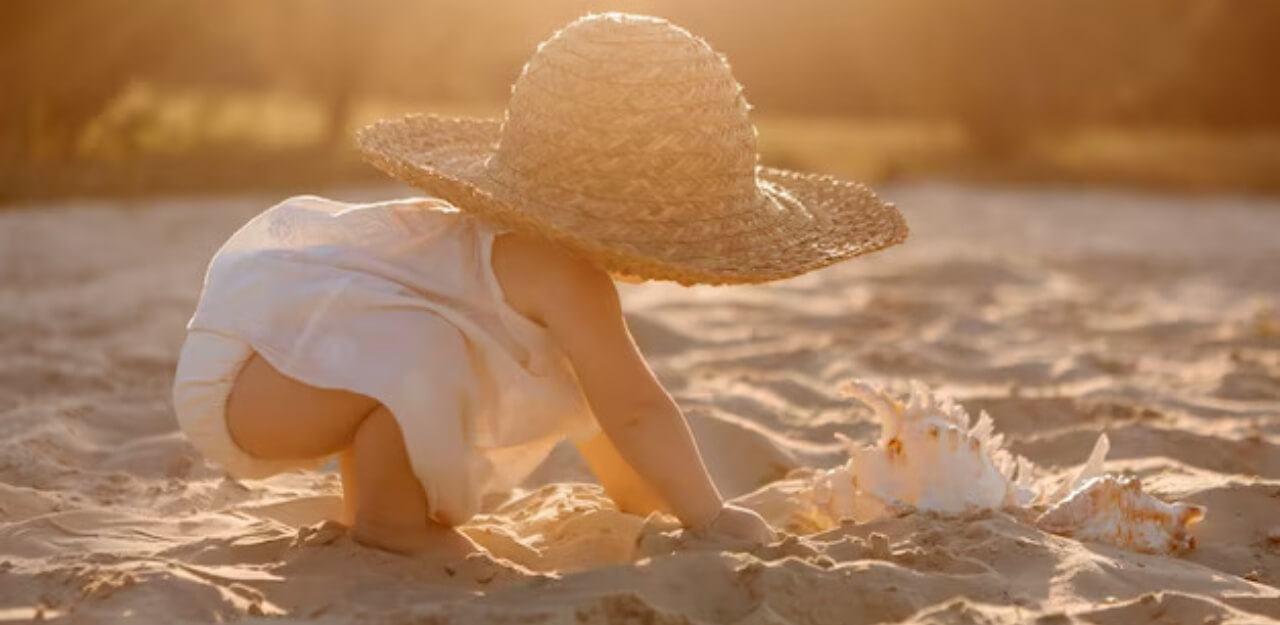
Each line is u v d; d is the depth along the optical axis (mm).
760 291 11711
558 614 3605
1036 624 3740
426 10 34094
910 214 20266
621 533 4613
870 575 3945
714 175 4242
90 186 21625
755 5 41531
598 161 4176
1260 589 4164
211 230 15883
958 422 4855
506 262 4250
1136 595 4051
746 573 3891
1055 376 8305
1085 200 23703
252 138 30594
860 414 6930
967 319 10289
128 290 10969
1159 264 14672
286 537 4477
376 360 4125
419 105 36875
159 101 31391
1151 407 7125
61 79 25453
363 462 4199
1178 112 38906
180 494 5352
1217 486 5242
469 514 4316
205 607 3887
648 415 4230
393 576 4109
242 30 31719
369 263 4277
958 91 35406
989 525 4445
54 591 4000
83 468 5785
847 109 42188
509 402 4238
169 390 7195
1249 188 27078
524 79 4379
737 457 6035
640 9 20938
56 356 8109
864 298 11508
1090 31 36031
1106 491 4613
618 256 3988
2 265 12562
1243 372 8188
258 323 4223
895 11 36562
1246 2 37750
